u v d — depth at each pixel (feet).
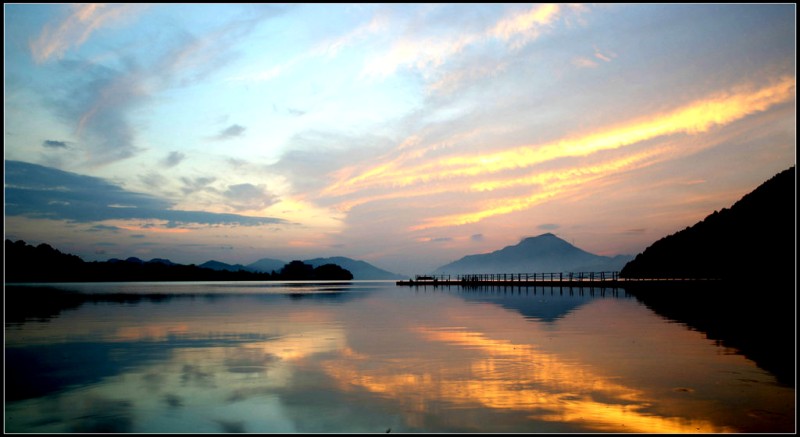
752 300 107.45
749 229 171.94
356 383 36.42
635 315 79.10
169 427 27.84
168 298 146.00
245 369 41.09
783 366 40.55
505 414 29.55
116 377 38.45
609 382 36.01
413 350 49.24
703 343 51.52
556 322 70.54
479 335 58.80
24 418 29.17
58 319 79.66
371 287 268.41
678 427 27.25
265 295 165.89
